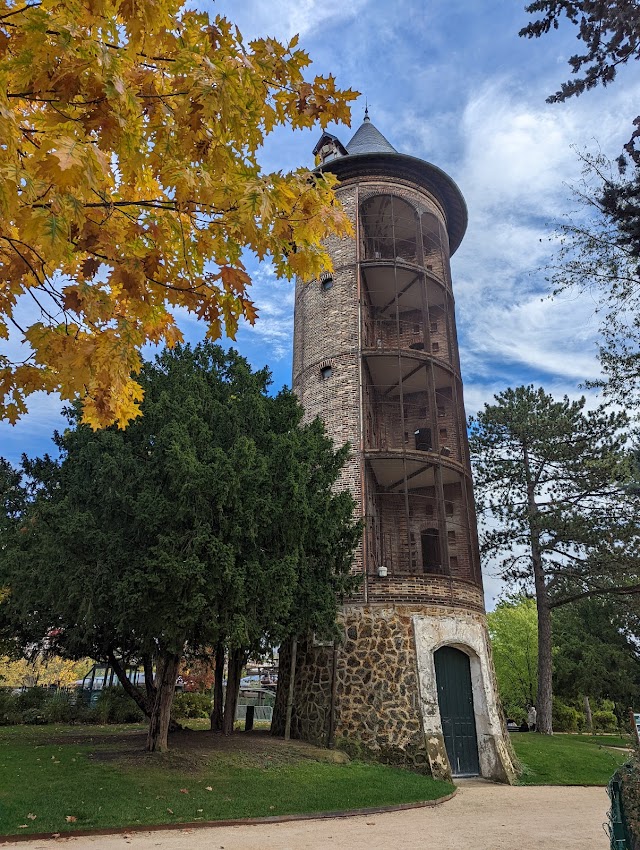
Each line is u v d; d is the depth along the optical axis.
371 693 16.91
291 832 9.66
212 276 5.31
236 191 4.65
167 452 12.59
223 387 16.53
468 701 18.30
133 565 12.38
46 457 17.48
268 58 5.00
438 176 24.77
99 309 4.81
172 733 18.55
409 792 13.26
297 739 17.34
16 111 4.59
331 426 20.64
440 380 22.89
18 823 9.14
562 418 30.11
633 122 8.99
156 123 4.62
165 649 13.93
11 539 17.03
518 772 17.66
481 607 19.81
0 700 25.02
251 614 13.08
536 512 29.55
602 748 21.94
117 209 4.97
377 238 24.02
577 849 8.90
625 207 9.67
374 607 17.88
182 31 4.76
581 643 41.38
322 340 22.33
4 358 5.34
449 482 22.31
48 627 18.83
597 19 8.58
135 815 9.95
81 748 14.99
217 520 12.98
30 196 3.64
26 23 3.74
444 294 23.78
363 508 18.92
